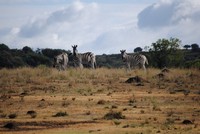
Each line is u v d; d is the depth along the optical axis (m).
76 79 66.25
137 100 47.44
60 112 38.31
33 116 37.22
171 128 32.38
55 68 79.69
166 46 103.12
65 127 32.78
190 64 101.81
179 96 50.81
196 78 70.50
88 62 83.50
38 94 51.62
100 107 42.56
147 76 70.44
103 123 34.38
